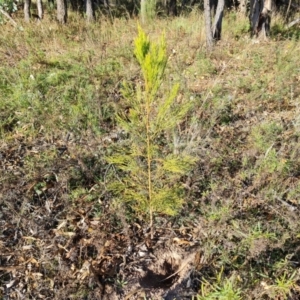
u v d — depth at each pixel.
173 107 4.04
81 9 13.88
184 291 2.47
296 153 3.58
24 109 4.45
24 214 3.12
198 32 7.58
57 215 3.12
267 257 2.58
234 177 3.46
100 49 6.48
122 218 2.93
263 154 3.65
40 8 10.74
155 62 2.04
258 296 2.21
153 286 2.61
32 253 2.80
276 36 7.95
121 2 14.52
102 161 3.61
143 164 3.06
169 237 2.93
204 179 3.39
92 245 2.87
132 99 2.36
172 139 3.84
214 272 2.50
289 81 5.15
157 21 9.20
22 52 6.36
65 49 6.85
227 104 4.62
